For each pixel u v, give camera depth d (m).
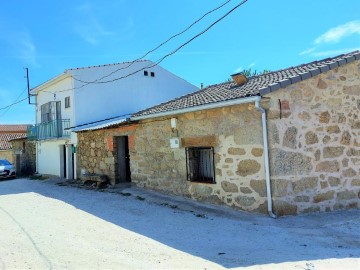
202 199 9.57
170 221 7.82
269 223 7.41
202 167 9.81
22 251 5.78
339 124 8.66
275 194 7.84
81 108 18.92
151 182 11.51
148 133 11.57
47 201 11.27
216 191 9.14
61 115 20.19
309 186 8.16
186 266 4.92
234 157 8.64
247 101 7.92
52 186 15.72
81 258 5.34
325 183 8.35
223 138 8.90
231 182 8.73
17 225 7.84
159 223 7.66
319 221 7.47
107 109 19.80
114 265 5.00
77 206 10.02
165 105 12.12
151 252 5.61
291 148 8.04
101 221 7.99
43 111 22.70
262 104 7.83
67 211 9.34
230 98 8.30
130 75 20.86
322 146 8.40
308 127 8.27
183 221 7.79
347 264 4.87
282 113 7.98
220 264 4.99
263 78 10.42
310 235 6.50
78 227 7.46
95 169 15.13
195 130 9.68
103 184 14.02
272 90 7.69
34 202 11.23
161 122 10.93
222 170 8.96
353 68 8.98
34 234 6.93
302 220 7.57
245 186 8.41
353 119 8.87
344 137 8.69
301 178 8.09
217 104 8.53
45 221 8.18
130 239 6.41
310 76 8.16
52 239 6.51
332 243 6.00
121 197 11.11
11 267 4.99
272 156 7.86
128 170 14.16
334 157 8.52
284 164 7.94
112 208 9.48
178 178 10.39
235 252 5.56
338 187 8.50
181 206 9.36
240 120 8.48
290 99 8.11
